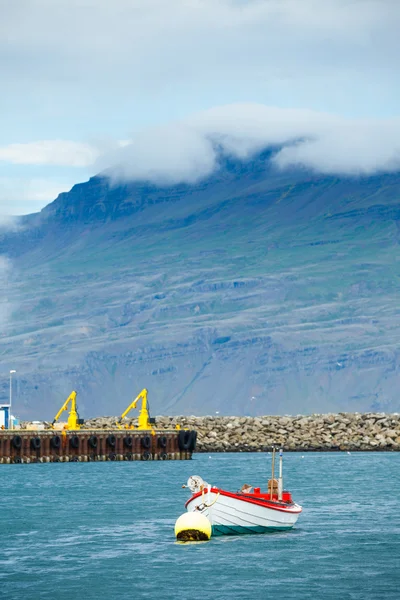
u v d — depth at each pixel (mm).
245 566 164500
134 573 160125
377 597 145500
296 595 146750
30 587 152125
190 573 159875
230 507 187125
